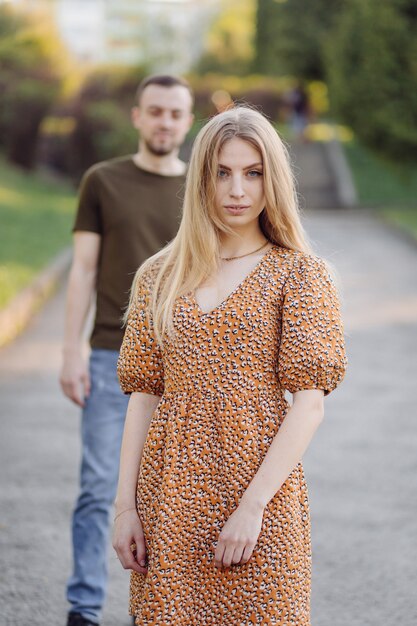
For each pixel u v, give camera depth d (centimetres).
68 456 883
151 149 576
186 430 363
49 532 698
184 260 379
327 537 693
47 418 1012
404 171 3538
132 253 571
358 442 932
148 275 392
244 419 361
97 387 566
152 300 383
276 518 357
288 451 353
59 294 1827
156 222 575
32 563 641
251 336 365
